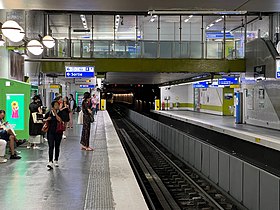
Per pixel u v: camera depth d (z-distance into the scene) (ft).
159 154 58.23
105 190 22.90
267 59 67.21
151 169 46.60
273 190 20.93
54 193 22.34
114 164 31.63
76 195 21.83
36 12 67.82
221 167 31.58
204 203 30.42
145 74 90.58
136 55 77.97
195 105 132.05
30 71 64.03
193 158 42.16
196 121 77.51
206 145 36.63
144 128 92.02
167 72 78.28
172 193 35.35
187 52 78.89
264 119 73.05
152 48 78.23
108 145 44.47
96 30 103.96
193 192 34.76
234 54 79.77
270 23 80.12
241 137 50.65
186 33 91.15
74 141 48.96
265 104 72.84
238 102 82.58
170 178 42.68
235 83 82.58
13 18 48.98
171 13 31.99
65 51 76.69
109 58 77.10
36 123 40.29
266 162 43.27
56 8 30.96
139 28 95.35
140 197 21.03
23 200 20.85
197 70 78.33
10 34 30.01
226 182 30.12
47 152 38.47
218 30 106.22
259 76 70.13
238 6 30.37
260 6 30.40
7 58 46.52
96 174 27.73
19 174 27.76
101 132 60.75
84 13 80.89
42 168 30.09
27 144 43.34
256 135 47.62
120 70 77.25
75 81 89.61
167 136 59.57
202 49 79.10
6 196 21.72
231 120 87.40
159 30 86.28
